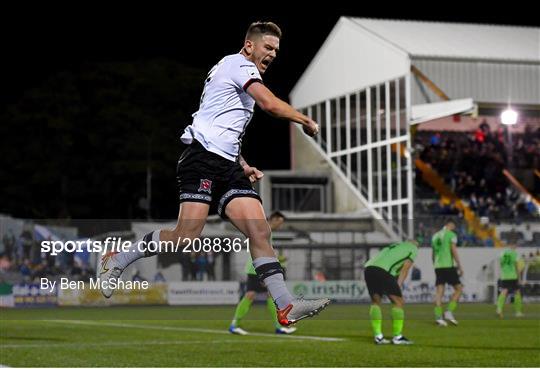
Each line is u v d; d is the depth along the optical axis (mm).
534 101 126875
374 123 130250
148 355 41562
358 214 128250
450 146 133125
